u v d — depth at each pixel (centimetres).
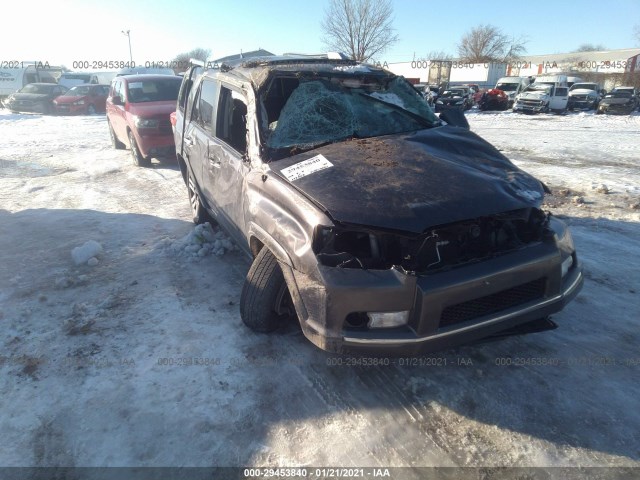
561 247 276
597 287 397
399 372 297
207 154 445
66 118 1972
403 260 254
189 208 650
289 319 337
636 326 340
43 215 627
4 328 354
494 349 316
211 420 260
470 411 265
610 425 252
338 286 242
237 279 426
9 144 1238
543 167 908
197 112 511
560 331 335
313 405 271
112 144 1182
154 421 260
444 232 263
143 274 440
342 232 260
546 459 233
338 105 382
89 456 239
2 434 254
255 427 256
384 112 392
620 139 1323
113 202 685
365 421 259
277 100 396
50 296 401
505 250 267
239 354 316
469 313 254
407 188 273
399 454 239
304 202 272
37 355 320
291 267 268
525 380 287
